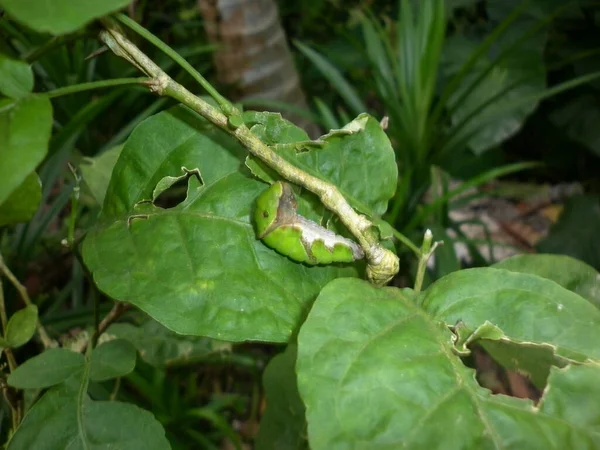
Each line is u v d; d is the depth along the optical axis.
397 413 0.13
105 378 0.19
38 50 0.17
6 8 0.11
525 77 0.44
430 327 0.16
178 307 0.16
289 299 0.17
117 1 0.12
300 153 0.18
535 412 0.14
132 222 0.18
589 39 0.53
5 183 0.12
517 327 0.16
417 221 0.38
